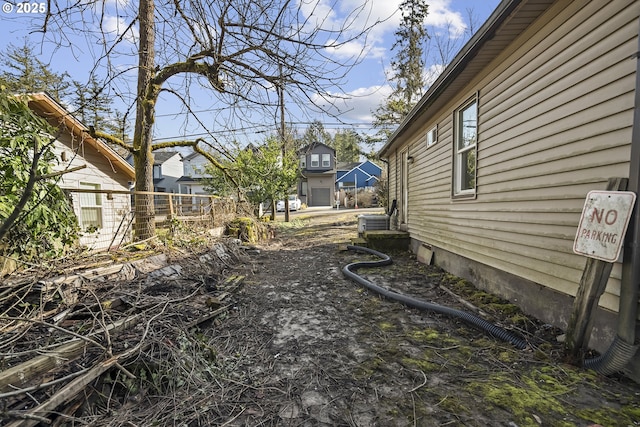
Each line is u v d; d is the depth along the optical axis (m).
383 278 4.84
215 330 2.98
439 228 5.45
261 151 14.03
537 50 2.85
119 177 8.74
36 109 6.00
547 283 2.77
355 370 2.24
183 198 7.87
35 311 2.50
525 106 3.05
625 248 1.84
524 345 2.45
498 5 2.77
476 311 3.23
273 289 4.48
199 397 1.93
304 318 3.33
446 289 4.09
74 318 2.61
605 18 2.16
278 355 2.50
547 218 2.75
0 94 2.86
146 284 3.50
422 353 2.45
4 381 1.55
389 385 2.03
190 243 5.86
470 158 4.47
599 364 1.99
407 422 1.68
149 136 5.57
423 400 1.86
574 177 2.44
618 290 2.05
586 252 2.01
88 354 1.99
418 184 6.68
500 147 3.49
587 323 2.07
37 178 1.67
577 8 2.40
